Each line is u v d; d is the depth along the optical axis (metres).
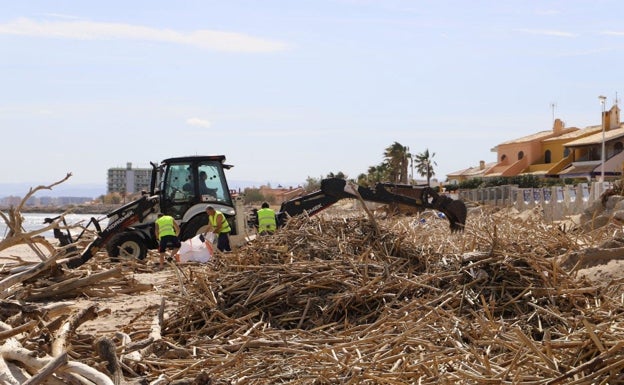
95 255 18.84
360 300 9.42
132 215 19.06
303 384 6.78
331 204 18.09
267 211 17.75
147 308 10.41
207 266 11.03
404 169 80.44
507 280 9.80
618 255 11.25
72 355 6.91
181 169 20.23
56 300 12.49
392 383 6.53
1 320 7.58
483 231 12.33
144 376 6.87
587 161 56.44
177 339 9.12
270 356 7.70
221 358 7.67
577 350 6.71
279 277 9.83
